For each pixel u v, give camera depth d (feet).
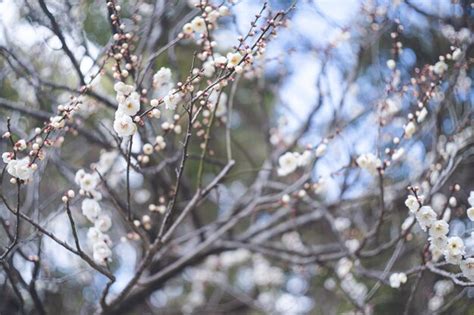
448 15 5.68
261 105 6.28
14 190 5.72
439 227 4.09
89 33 5.70
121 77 4.23
